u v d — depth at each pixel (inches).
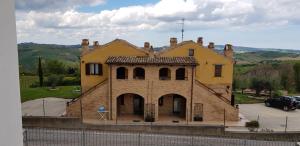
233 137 794.8
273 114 1216.8
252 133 819.4
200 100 1077.1
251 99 1583.4
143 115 1127.0
